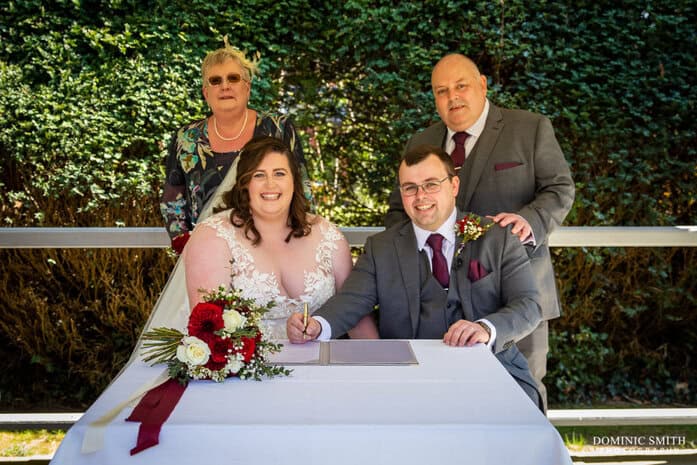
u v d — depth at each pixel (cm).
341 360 203
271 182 254
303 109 504
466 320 244
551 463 148
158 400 166
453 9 477
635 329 510
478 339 225
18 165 485
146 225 491
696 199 491
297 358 205
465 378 184
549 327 504
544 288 296
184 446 149
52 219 490
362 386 178
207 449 149
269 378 185
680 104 479
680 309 505
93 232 354
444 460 149
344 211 512
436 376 186
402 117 487
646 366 512
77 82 479
